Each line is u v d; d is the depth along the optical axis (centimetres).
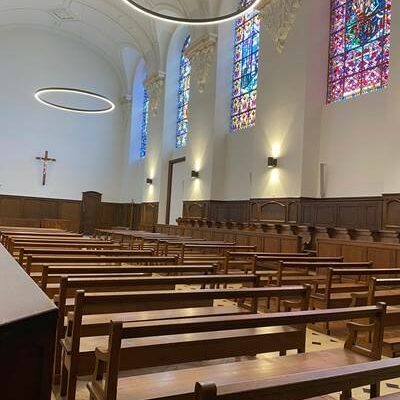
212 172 1455
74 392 262
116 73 2284
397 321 448
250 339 287
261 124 1223
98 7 1866
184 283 342
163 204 1869
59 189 2128
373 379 160
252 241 1064
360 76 1002
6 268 167
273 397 136
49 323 102
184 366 344
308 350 438
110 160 2264
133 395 209
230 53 1488
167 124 1877
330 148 1058
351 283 647
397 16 854
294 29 1120
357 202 963
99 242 820
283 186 1125
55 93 2131
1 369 95
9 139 2022
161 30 1816
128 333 204
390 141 849
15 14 1961
